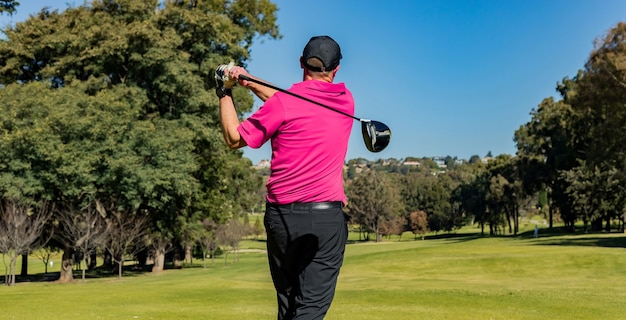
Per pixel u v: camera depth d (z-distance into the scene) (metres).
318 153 2.60
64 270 30.08
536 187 69.56
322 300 2.68
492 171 85.06
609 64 36.38
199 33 30.44
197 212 36.47
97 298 16.58
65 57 29.02
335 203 2.66
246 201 54.78
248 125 2.57
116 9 31.23
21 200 25.70
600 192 59.66
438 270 27.94
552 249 33.59
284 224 2.62
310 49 2.71
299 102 2.60
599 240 46.81
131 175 26.44
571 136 61.00
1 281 30.38
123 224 31.36
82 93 27.02
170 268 44.62
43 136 24.83
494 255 30.62
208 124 30.75
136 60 28.64
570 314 11.78
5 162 25.50
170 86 28.61
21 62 30.17
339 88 2.71
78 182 25.94
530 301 14.24
